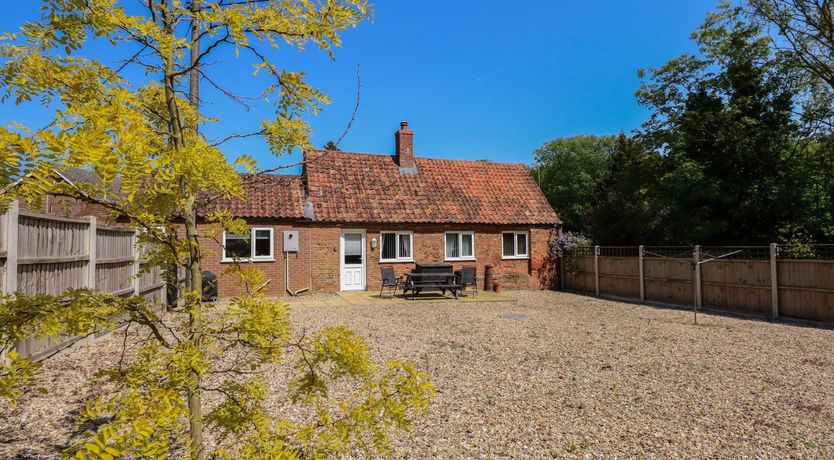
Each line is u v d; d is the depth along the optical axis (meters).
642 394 5.52
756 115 19.42
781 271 11.55
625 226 24.75
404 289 15.72
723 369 6.65
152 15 2.07
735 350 7.89
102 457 1.39
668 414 4.88
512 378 6.14
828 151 18.02
